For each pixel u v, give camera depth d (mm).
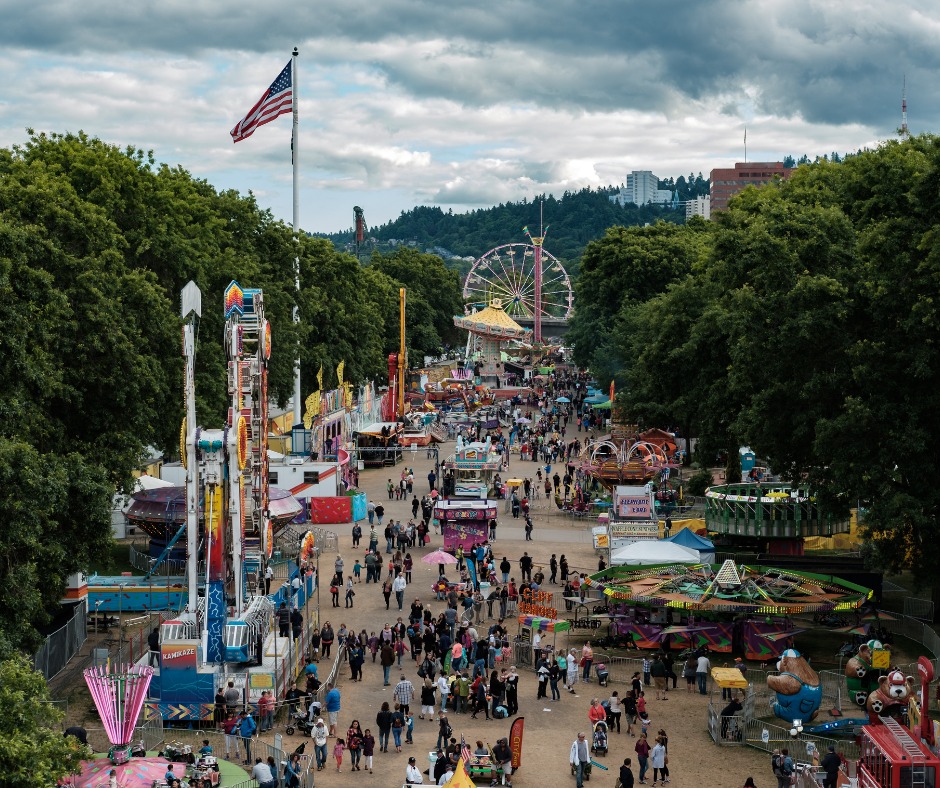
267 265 107688
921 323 60688
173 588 64125
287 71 108250
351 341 155875
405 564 76625
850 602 61500
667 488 104500
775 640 61031
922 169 64812
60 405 63188
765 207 71938
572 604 68750
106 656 51531
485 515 84250
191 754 42531
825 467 67312
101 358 63344
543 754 49094
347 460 110000
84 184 79438
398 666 60438
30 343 58062
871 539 70125
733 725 50438
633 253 174250
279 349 106562
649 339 132625
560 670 58156
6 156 78250
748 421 70625
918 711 40531
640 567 69000
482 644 57906
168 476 89062
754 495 80562
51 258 63250
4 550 48406
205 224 96938
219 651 53219
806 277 64625
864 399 63312
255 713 50469
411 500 107250
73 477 54906
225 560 56094
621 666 60406
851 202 79938
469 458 110875
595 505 101562
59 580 53906
